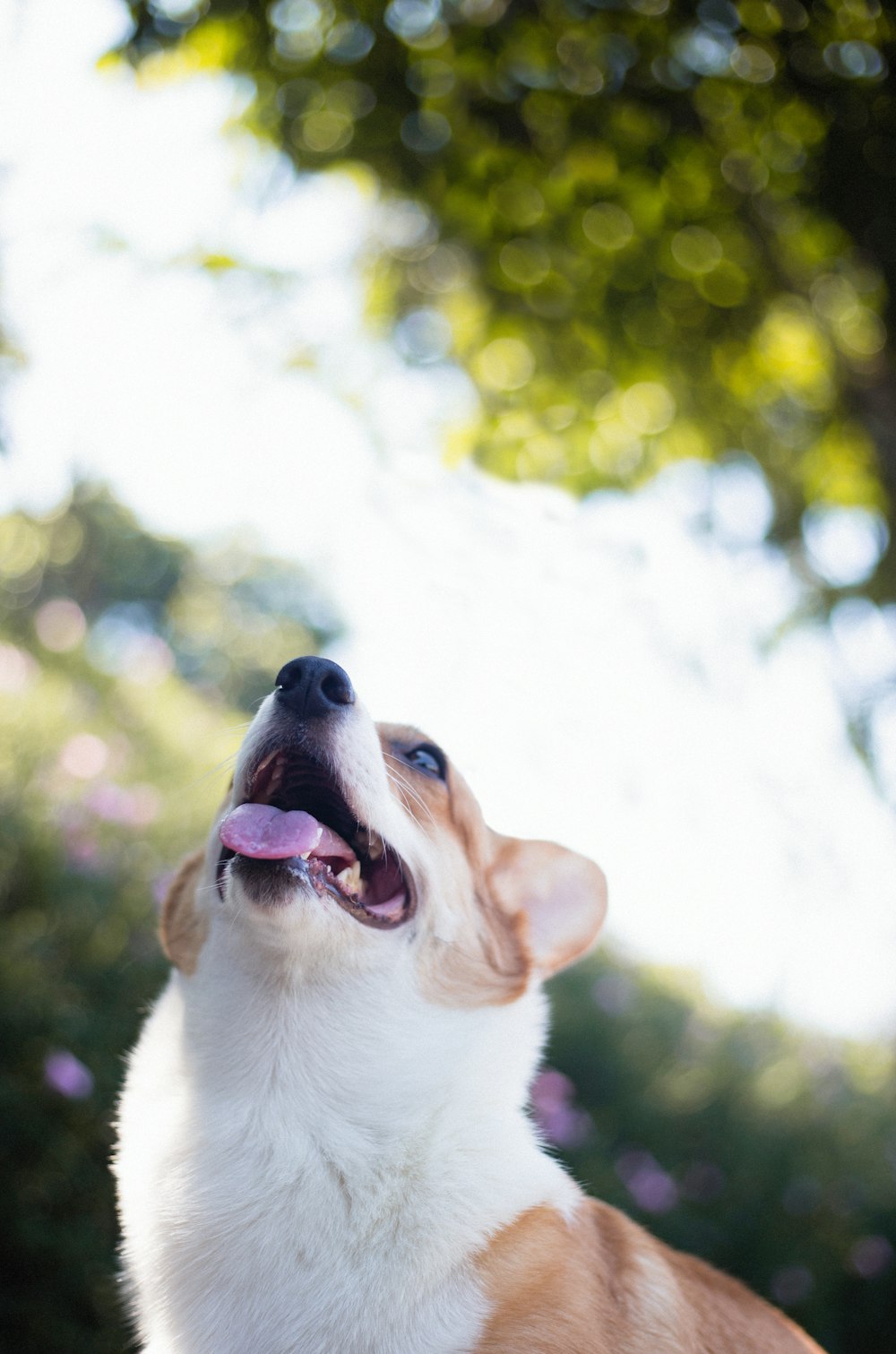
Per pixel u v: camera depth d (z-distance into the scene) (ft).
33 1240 13.09
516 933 10.02
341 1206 7.95
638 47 16.56
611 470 21.53
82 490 69.10
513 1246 8.00
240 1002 8.64
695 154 17.72
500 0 16.69
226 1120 8.33
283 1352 7.57
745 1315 9.45
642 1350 8.00
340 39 17.04
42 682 25.30
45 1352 12.90
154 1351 8.10
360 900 9.21
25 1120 13.70
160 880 17.44
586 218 18.62
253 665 75.31
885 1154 23.99
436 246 20.53
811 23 15.58
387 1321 7.57
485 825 10.85
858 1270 20.75
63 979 15.67
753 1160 21.26
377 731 10.28
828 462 21.79
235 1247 7.91
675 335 19.75
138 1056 9.41
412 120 17.92
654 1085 21.57
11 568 44.09
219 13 16.21
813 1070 24.36
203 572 101.24
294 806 9.33
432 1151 8.20
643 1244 9.23
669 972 28.48
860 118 16.24
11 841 16.98
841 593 22.45
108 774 21.43
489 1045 8.90
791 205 18.24
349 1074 8.40
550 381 20.56
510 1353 7.40
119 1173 8.91
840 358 18.34
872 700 22.45
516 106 17.58
